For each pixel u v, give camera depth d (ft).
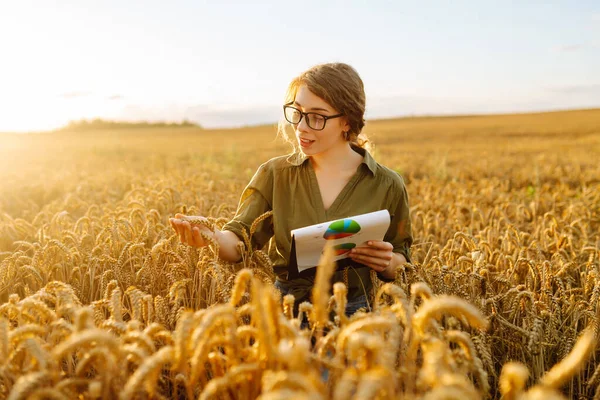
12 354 5.93
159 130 272.92
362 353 4.72
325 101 9.53
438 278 9.67
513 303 9.48
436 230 17.98
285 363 4.91
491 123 202.49
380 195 10.35
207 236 9.14
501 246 14.40
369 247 9.16
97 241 11.74
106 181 31.50
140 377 4.86
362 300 10.02
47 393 4.77
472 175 47.39
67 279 10.87
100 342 4.91
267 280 8.30
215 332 6.11
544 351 8.79
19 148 94.22
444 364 4.84
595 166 52.31
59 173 37.58
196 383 6.64
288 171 10.53
